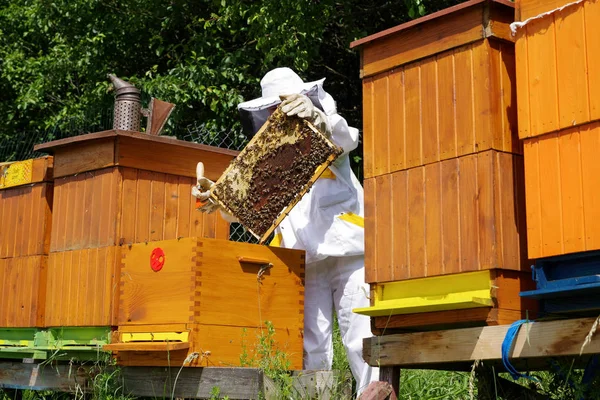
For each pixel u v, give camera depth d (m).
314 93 4.61
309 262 4.82
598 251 2.99
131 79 10.90
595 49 3.02
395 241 3.70
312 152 4.27
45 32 13.23
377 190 3.81
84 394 4.86
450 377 5.28
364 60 3.92
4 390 5.62
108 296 4.75
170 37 12.66
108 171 4.93
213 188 4.51
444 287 3.52
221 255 4.34
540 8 3.21
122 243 4.85
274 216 4.41
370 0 11.24
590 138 3.03
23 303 5.39
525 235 3.40
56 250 5.21
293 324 4.60
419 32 3.67
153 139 5.00
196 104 11.28
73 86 13.25
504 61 3.46
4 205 5.74
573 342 3.09
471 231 3.40
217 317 4.29
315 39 10.23
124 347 4.36
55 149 5.30
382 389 3.74
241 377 4.06
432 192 3.57
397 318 3.71
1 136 13.34
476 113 3.43
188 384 4.28
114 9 12.52
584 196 3.03
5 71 13.68
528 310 3.40
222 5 10.48
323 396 4.27
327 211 4.72
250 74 11.26
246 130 4.96
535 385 4.17
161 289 4.41
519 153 3.45
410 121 3.70
